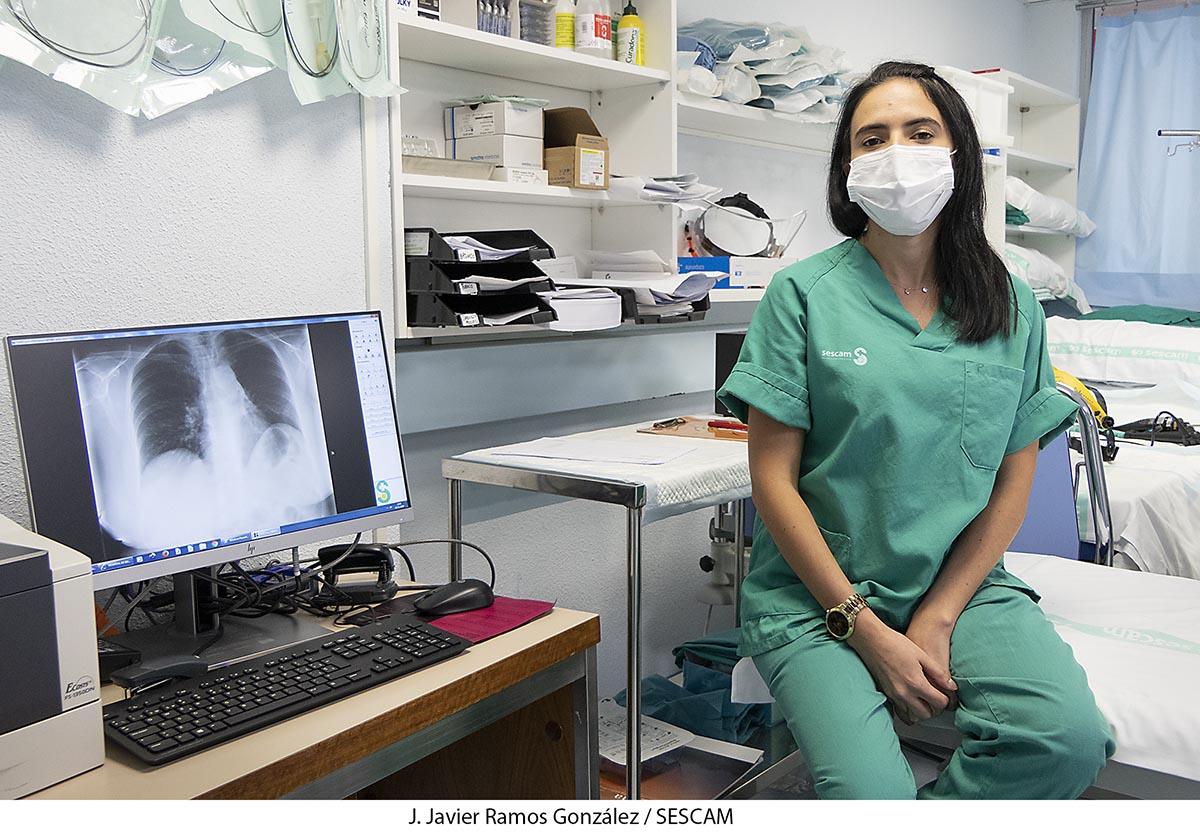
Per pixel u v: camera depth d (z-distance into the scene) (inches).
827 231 138.9
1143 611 64.4
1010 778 50.5
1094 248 172.1
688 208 96.6
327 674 43.8
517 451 74.2
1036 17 179.2
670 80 95.3
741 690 62.6
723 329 122.3
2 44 47.5
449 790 59.7
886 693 55.1
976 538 59.1
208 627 50.6
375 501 55.2
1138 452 106.1
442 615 52.4
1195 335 136.1
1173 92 163.8
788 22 126.0
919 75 61.2
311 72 60.7
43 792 35.3
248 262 59.6
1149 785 51.6
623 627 108.2
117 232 53.3
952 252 60.3
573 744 53.6
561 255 99.3
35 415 42.7
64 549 37.7
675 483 64.7
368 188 66.1
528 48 82.7
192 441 47.7
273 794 37.2
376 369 56.1
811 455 60.9
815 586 56.7
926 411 57.4
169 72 54.6
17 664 34.8
